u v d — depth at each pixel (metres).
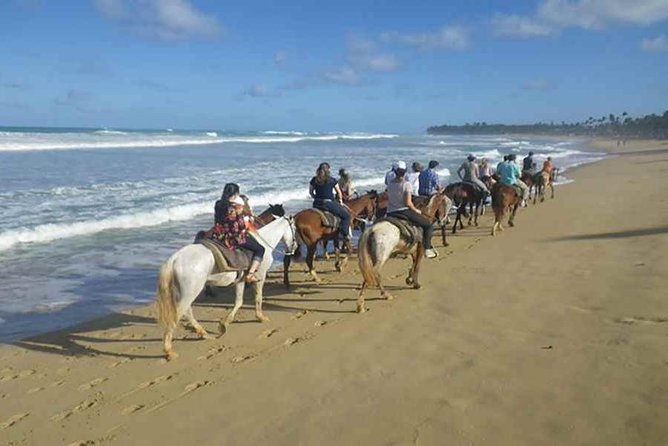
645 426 5.07
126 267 12.22
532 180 22.14
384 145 78.69
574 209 20.25
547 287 9.85
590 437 4.98
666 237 13.42
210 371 6.98
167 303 7.25
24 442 5.43
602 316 8.08
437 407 5.69
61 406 6.14
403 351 7.30
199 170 30.62
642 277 9.95
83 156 36.84
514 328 7.89
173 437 5.45
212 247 7.64
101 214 17.08
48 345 7.95
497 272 11.23
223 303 10.00
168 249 13.82
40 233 14.59
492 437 5.08
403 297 9.88
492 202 16.16
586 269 10.95
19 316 9.16
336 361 7.10
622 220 16.80
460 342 7.49
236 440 5.34
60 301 9.94
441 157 49.69
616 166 42.38
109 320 9.02
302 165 35.75
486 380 6.23
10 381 6.78
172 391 6.45
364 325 8.48
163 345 7.73
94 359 7.45
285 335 8.23
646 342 6.89
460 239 15.55
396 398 5.96
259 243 8.30
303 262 13.25
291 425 5.55
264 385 6.50
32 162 30.94
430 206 11.66
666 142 100.25
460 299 9.51
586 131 184.88
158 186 23.39
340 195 12.13
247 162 37.47
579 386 5.92
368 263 9.12
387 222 9.45
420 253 10.16
